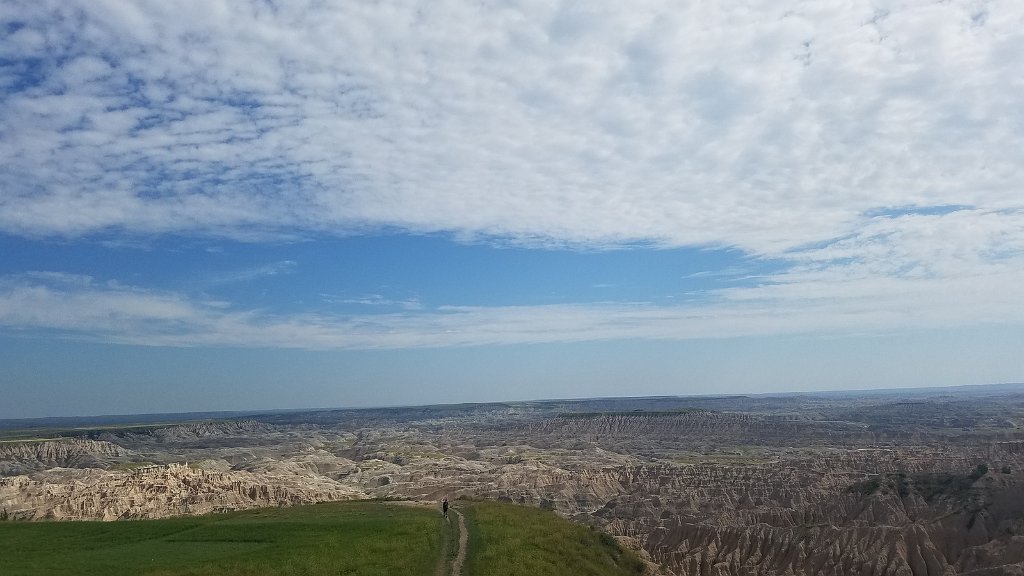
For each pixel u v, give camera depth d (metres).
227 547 60.94
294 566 52.09
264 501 140.50
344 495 153.38
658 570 77.94
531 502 160.00
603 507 151.12
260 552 57.28
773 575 98.69
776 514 122.50
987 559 89.69
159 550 60.28
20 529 73.50
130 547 62.22
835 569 96.44
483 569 53.97
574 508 157.62
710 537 111.81
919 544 97.62
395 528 66.19
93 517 119.94
